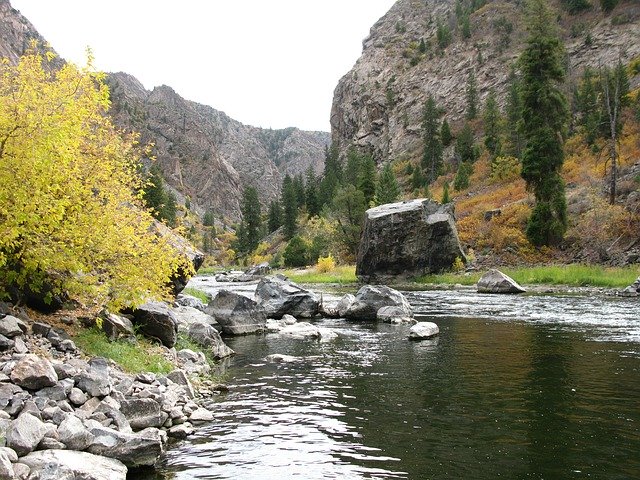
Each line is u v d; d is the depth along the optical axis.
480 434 8.89
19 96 9.87
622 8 134.75
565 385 11.97
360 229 74.75
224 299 21.38
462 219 64.62
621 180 54.41
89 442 7.07
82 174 11.41
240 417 9.98
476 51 164.75
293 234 122.00
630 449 8.14
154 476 7.14
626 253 44.25
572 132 84.12
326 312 27.14
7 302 11.03
